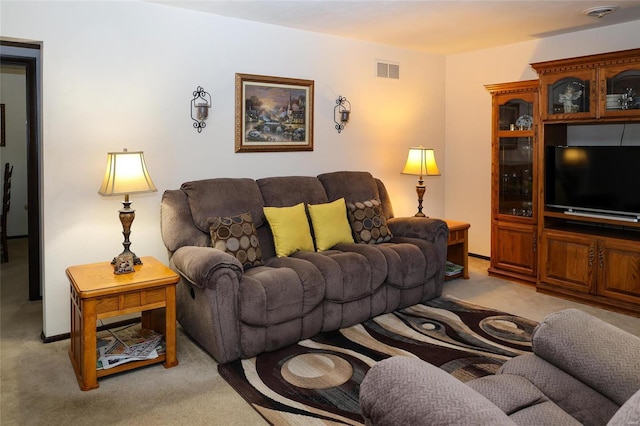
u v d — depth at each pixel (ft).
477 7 12.21
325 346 10.34
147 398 8.30
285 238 11.94
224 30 12.78
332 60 15.16
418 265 12.64
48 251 10.68
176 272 10.94
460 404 3.86
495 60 17.10
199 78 12.46
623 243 12.22
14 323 11.94
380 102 16.62
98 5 10.86
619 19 13.51
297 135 14.49
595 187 13.26
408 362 4.61
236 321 9.55
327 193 14.02
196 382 8.88
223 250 10.63
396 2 11.69
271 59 13.74
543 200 14.05
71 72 10.64
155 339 9.81
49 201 10.61
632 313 12.17
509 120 15.52
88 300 8.49
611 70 12.34
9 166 21.11
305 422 7.50
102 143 11.16
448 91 18.80
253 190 12.41
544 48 15.74
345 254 11.66
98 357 9.09
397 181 17.44
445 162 19.16
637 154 12.51
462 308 12.78
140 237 11.87
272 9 12.19
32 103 13.00
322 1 11.58
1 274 16.71
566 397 5.45
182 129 12.30
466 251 15.66
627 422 3.15
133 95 11.50
